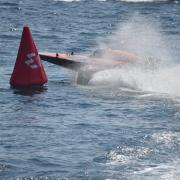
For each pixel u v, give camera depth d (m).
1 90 72.25
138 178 45.53
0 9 165.62
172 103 67.44
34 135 55.47
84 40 120.75
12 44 110.25
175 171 46.72
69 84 77.81
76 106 66.31
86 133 56.09
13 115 62.03
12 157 49.88
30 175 46.38
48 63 91.88
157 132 55.94
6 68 86.56
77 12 165.88
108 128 57.62
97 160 49.16
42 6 175.50
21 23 142.38
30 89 73.31
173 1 194.75
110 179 45.53
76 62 80.56
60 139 54.41
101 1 191.38
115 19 155.50
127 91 73.31
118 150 51.09
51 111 63.94
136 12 170.38
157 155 49.72
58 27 137.25
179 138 53.78
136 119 60.91
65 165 48.28
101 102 68.06
